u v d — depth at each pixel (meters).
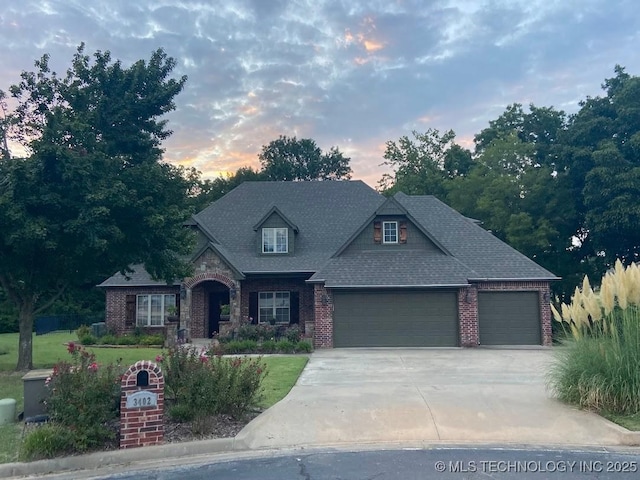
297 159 67.50
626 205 27.52
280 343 19.20
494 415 9.20
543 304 20.95
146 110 15.63
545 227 30.67
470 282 20.73
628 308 9.67
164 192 15.05
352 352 19.09
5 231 12.42
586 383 9.35
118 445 7.86
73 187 12.78
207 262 23.17
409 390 11.16
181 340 20.83
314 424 8.88
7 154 13.94
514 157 34.91
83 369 8.20
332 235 26.20
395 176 47.41
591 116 31.58
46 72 14.38
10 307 33.78
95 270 15.26
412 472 6.85
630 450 7.74
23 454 7.41
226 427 8.71
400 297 20.88
